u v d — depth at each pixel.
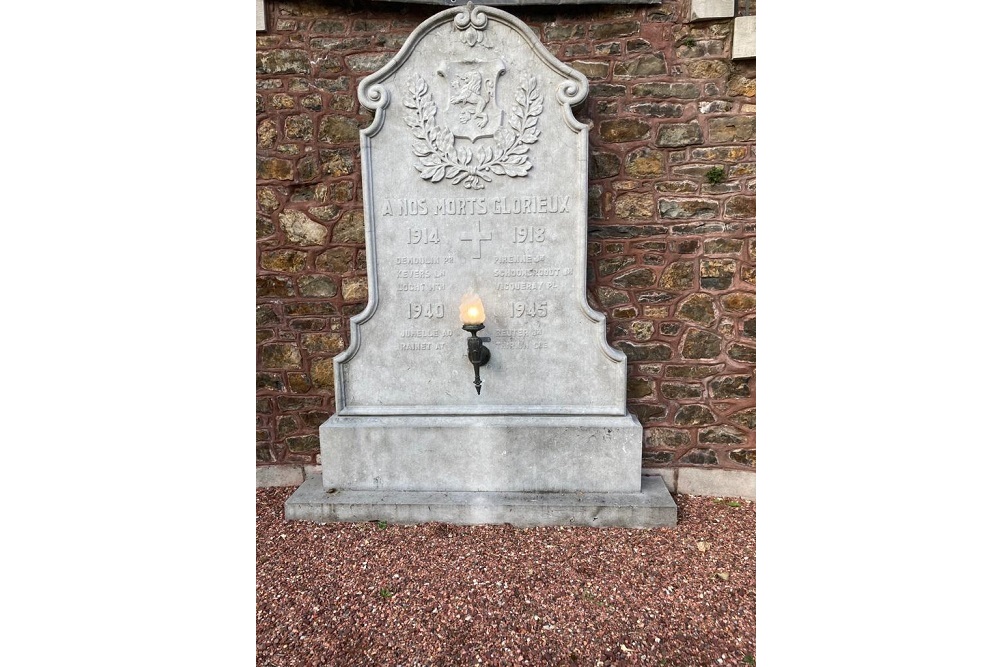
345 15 2.76
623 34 2.69
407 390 2.78
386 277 2.72
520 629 1.91
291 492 3.01
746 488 2.90
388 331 2.75
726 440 2.90
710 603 2.04
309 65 2.79
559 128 2.57
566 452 2.68
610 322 2.87
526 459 2.70
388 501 2.64
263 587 2.15
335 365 2.76
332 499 2.67
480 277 2.70
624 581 2.16
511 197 2.64
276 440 3.08
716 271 2.79
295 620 1.97
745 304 2.79
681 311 2.84
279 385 3.04
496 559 2.31
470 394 2.76
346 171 2.86
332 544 2.45
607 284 2.85
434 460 2.73
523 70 2.55
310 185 2.88
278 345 3.01
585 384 2.72
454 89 2.57
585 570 2.23
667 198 2.77
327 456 2.75
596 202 2.79
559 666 1.75
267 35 2.77
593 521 2.59
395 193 2.67
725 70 2.66
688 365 2.88
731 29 2.62
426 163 2.63
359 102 2.81
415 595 2.09
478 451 2.71
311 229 2.91
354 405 2.81
